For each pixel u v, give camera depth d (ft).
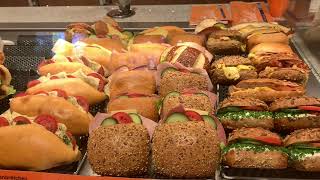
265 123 1.74
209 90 2.06
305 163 1.53
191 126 1.58
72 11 3.05
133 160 1.58
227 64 2.11
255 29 2.46
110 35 2.53
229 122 1.76
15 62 2.39
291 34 2.48
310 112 1.72
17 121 1.73
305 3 2.61
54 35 2.61
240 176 1.55
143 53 2.25
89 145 1.63
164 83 1.96
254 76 2.10
